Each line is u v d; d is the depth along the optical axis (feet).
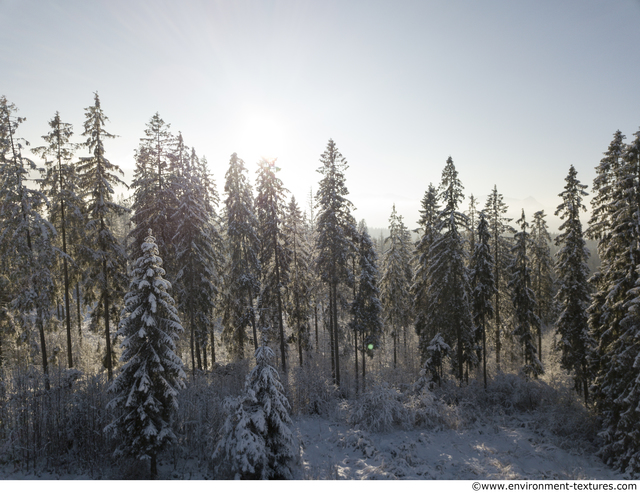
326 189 75.31
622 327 47.88
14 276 53.06
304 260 89.51
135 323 36.37
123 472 37.88
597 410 55.67
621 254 49.06
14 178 51.96
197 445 44.83
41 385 48.47
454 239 72.38
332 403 66.13
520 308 79.36
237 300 82.48
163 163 67.67
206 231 75.10
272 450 37.14
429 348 72.28
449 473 43.39
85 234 64.18
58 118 62.34
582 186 66.13
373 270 84.02
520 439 54.70
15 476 36.88
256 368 38.63
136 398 35.04
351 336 96.99
